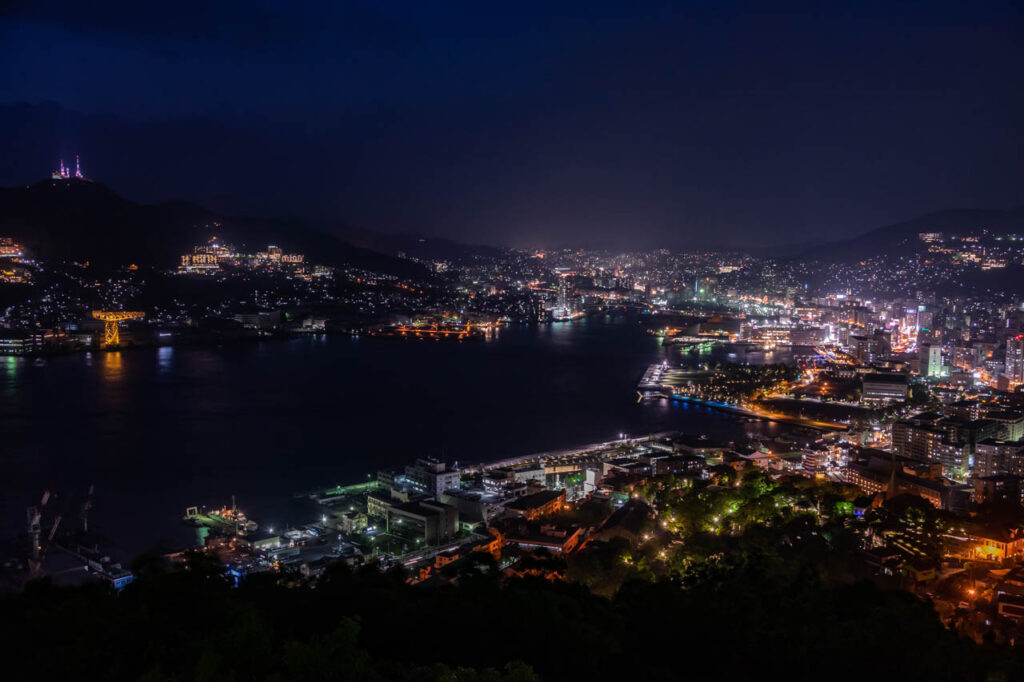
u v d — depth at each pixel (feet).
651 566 565.53
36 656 260.83
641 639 322.96
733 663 312.50
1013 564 554.87
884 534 588.91
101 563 618.85
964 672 317.83
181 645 256.93
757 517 646.74
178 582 313.53
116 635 272.31
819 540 574.15
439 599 322.34
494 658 287.89
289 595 335.06
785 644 321.93
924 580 520.42
